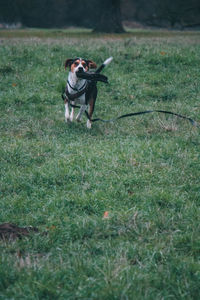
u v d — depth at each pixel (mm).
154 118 14141
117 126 13414
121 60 21547
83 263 6043
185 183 9125
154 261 6234
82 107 13469
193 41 32688
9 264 5938
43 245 6715
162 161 10266
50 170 9625
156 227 7336
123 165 10039
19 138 12195
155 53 22594
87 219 7441
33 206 8180
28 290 5344
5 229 7133
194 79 19062
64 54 22875
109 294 5215
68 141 11938
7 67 19984
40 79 18719
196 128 13055
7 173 9555
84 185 8906
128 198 8414
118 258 6172
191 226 7242
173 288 5520
